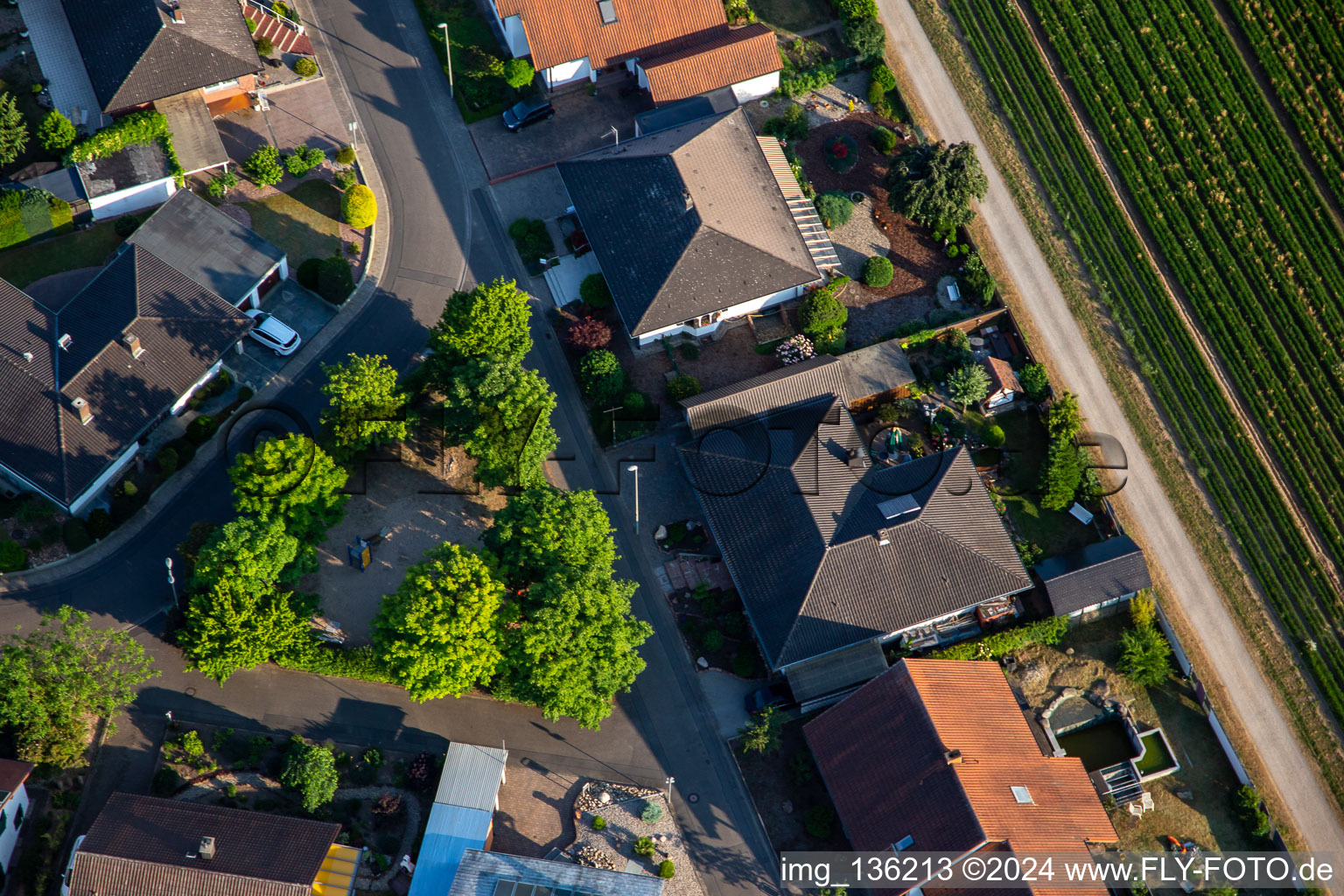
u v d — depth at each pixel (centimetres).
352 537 8575
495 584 7650
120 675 7462
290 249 9562
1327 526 9225
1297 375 9800
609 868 7588
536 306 9625
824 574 8144
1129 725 8294
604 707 7681
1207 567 9025
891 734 7669
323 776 7438
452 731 8019
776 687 8231
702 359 9462
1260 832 7950
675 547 8750
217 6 10000
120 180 9256
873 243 10100
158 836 7025
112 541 8369
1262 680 8612
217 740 7738
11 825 7156
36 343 8388
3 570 8081
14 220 9062
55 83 9944
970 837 7181
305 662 7894
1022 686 8438
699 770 8044
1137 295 10100
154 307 8569
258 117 10119
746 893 7669
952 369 9488
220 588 7500
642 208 9375
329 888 7188
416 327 9425
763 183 9594
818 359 9162
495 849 7638
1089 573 8538
